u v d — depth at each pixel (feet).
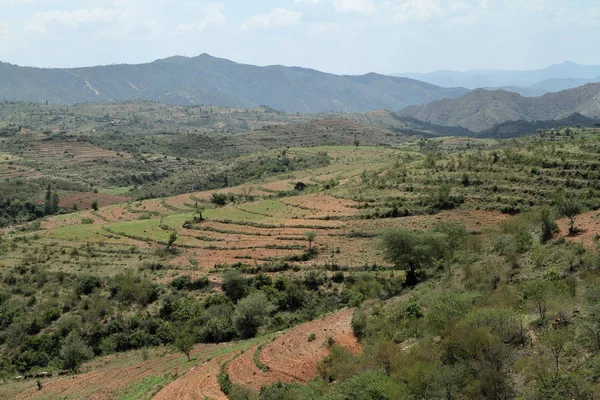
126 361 224.74
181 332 242.58
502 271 163.12
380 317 166.61
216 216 420.77
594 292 106.93
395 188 398.83
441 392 87.92
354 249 303.48
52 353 241.96
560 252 155.74
